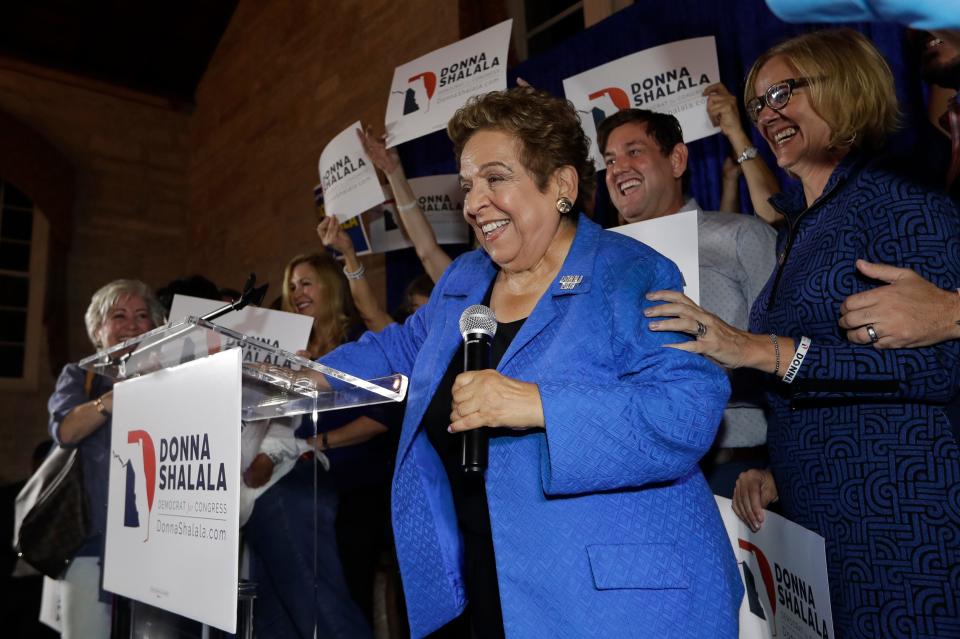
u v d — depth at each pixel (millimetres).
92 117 8703
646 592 1069
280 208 7188
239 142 8078
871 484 1278
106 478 1822
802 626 1364
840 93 1446
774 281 1607
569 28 5023
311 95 6867
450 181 3779
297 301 2836
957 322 1231
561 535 1102
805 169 1573
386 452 2611
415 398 1358
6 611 4914
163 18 8367
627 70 2660
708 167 3299
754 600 1585
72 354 8227
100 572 1839
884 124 1467
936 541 1209
